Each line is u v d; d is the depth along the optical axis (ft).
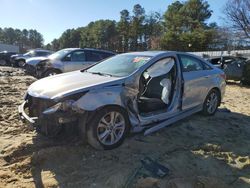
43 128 15.94
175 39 190.29
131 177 14.15
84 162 15.48
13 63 80.02
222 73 25.30
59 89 16.30
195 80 22.02
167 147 17.84
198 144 18.65
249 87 52.11
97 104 16.01
